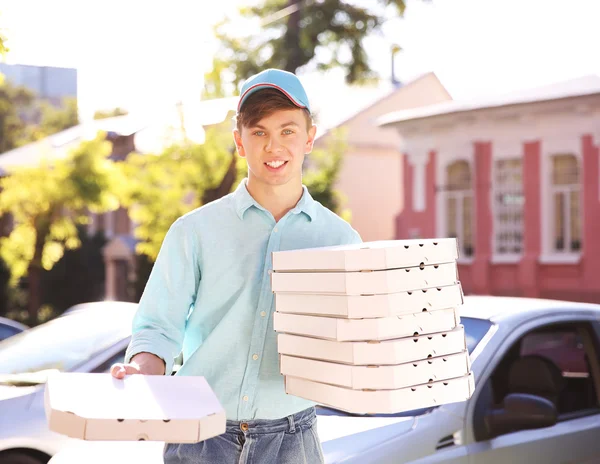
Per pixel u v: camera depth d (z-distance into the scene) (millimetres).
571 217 19094
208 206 2457
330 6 19906
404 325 2156
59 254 20781
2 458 4367
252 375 2371
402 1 19781
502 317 4195
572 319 4387
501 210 20141
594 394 4289
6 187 19984
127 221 28250
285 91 2369
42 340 5297
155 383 2031
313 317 2213
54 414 1765
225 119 14062
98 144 19984
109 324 5344
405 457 3443
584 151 18641
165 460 2389
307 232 2492
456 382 2250
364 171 26000
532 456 3834
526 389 4117
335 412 3758
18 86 29219
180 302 2385
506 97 19922
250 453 2340
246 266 2406
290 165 2420
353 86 21000
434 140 21141
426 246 2209
